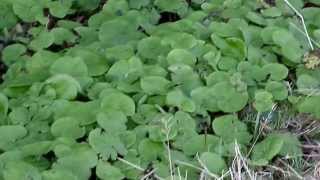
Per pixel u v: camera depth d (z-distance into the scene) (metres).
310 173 0.43
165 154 0.42
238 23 0.52
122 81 0.47
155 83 0.46
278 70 0.48
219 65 0.48
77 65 0.47
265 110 0.45
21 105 0.45
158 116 0.44
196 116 0.45
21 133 0.43
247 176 0.42
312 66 0.49
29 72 0.48
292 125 0.46
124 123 0.43
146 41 0.49
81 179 0.39
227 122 0.44
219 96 0.46
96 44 0.51
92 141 0.41
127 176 0.41
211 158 0.41
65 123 0.43
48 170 0.40
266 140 0.43
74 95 0.45
